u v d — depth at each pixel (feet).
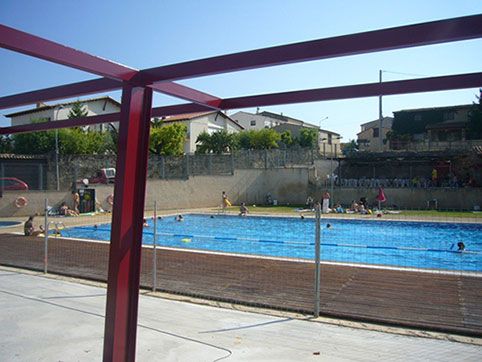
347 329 16.42
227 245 49.24
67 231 51.88
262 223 64.34
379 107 108.47
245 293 21.39
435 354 13.98
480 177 79.61
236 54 9.78
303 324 16.97
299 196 89.10
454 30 7.95
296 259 30.45
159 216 67.87
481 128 109.70
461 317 17.57
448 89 11.01
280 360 13.35
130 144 10.26
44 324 16.63
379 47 8.56
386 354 13.94
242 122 193.57
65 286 22.97
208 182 85.25
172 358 13.47
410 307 18.97
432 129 123.24
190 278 24.66
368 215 64.69
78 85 11.78
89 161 81.82
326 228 58.65
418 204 77.00
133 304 10.49
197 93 12.71
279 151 97.45
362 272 26.08
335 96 12.39
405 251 43.75
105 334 10.23
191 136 142.92
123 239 10.18
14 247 35.35
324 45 9.04
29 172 68.13
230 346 14.52
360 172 96.73
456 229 54.29
